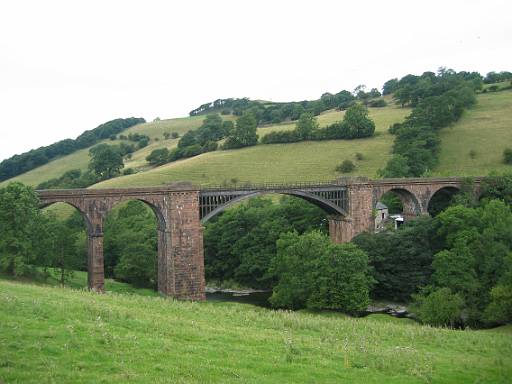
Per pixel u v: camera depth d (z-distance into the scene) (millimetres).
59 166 192375
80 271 95250
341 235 92938
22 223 67250
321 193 90500
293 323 40375
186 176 137125
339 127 153125
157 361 25375
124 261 93250
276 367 26750
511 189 95625
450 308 61062
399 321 64188
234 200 83125
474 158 132875
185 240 78625
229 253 102688
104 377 22172
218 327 35250
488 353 37031
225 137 173625
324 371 27125
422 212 95688
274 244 98250
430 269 78875
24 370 21906
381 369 28938
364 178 91750
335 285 69938
